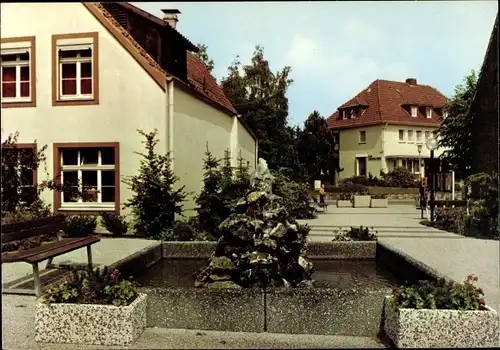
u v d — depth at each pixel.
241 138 21.05
